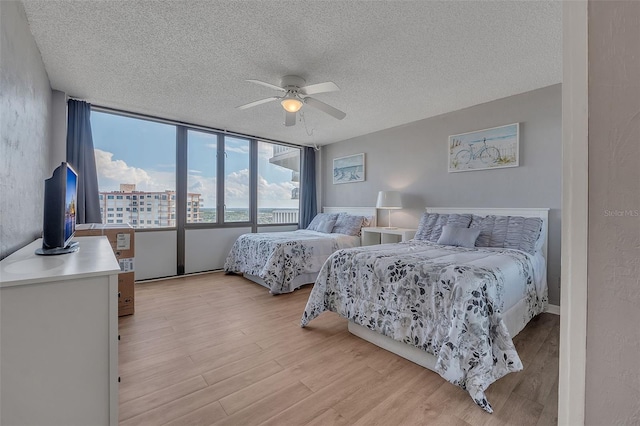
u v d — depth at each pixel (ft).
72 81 9.23
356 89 9.73
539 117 9.70
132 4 5.82
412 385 5.51
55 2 5.73
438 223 11.05
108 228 8.75
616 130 1.43
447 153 12.15
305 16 6.16
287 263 11.47
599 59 1.48
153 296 10.77
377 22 6.32
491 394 5.23
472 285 5.50
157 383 5.49
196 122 13.61
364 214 15.69
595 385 1.51
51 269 3.45
